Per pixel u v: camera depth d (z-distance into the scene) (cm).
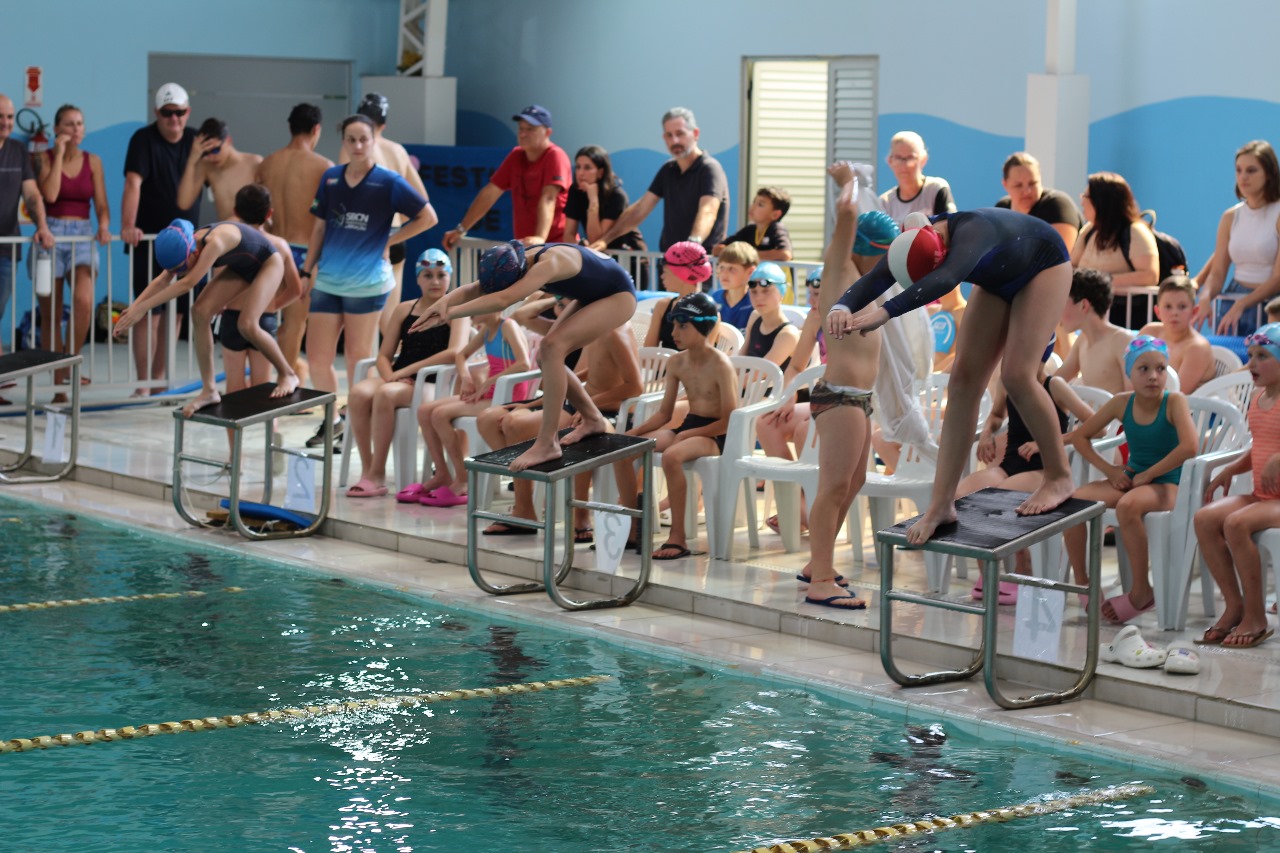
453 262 1111
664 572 696
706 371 726
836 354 621
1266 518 558
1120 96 1187
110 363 1120
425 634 623
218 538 795
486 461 670
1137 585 605
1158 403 602
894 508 716
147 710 513
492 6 1602
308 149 1074
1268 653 559
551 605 666
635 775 456
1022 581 529
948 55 1285
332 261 967
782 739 493
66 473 948
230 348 970
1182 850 402
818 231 1427
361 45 1622
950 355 805
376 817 420
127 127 1507
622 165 1509
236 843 401
